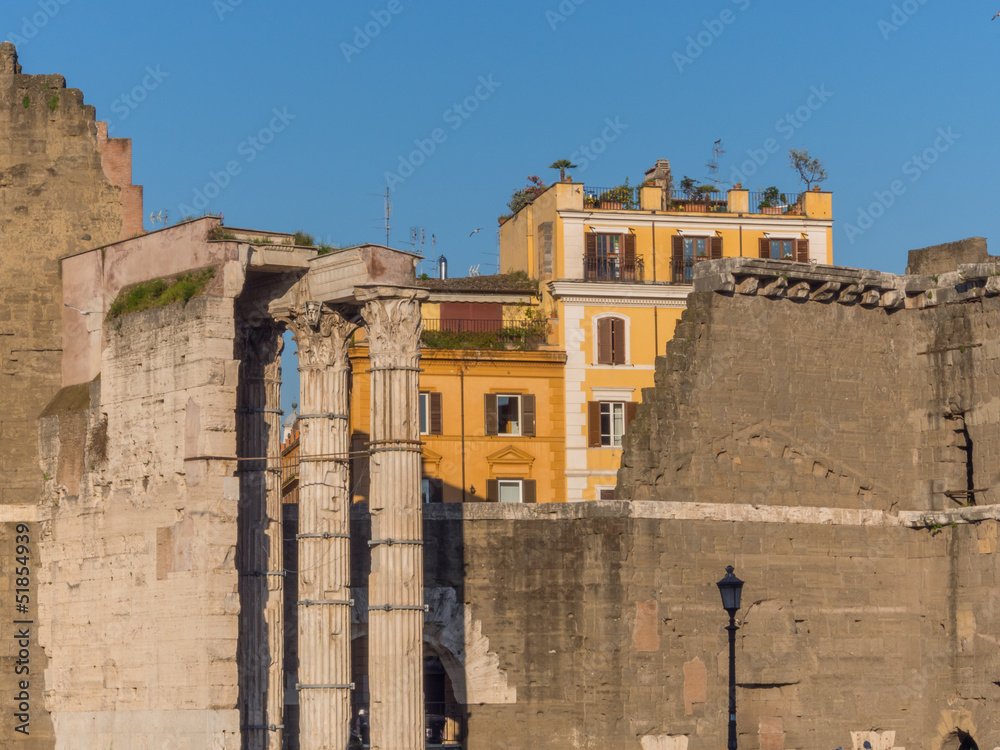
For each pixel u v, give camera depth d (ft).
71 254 229.45
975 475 243.60
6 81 232.32
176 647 199.52
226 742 195.00
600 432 360.28
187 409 201.05
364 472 344.28
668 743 228.02
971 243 250.57
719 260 238.68
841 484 245.45
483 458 353.10
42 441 226.17
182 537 200.03
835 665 240.73
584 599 229.45
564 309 361.51
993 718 236.43
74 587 218.38
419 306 204.64
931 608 245.86
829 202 382.42
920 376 252.62
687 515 232.53
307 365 209.15
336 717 203.10
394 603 199.31
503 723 229.66
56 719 219.00
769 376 240.73
